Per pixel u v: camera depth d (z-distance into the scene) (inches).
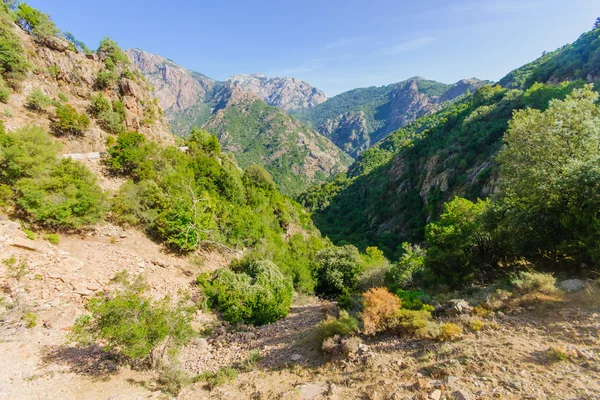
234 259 863.1
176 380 321.4
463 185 1886.1
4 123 789.9
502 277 473.7
